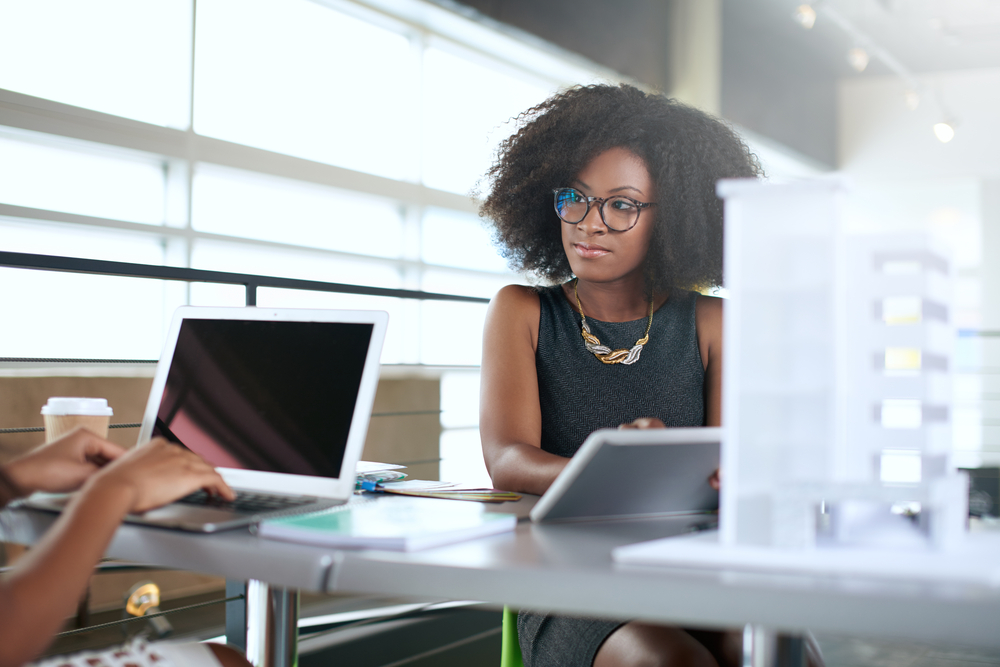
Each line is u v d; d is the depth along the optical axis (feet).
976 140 27.37
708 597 1.78
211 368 3.37
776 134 25.31
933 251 2.06
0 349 11.19
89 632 9.59
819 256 1.98
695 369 4.34
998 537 2.18
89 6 12.32
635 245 4.24
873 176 28.76
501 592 1.98
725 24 22.72
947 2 22.36
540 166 4.96
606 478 2.57
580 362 4.33
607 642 3.18
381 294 7.71
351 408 3.05
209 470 2.68
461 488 3.66
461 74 18.42
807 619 1.69
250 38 14.51
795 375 2.00
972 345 26.84
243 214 14.48
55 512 2.79
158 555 2.48
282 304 14.89
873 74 28.50
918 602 1.61
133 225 12.84
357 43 16.35
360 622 9.76
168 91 13.32
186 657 2.65
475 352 18.49
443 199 17.72
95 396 10.50
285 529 2.37
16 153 11.74
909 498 1.92
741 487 2.01
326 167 15.39
